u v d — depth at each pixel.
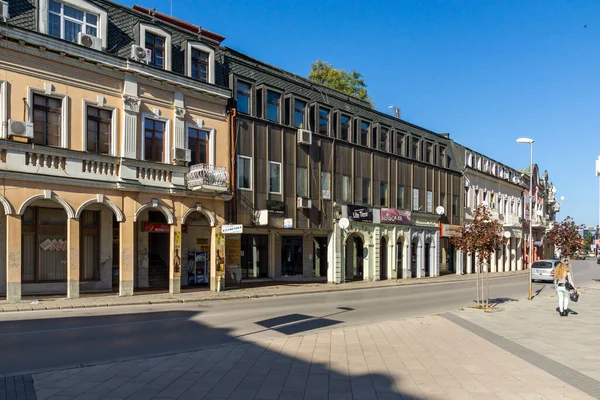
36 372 8.06
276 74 28.30
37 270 19.88
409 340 11.49
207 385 7.49
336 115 31.91
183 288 23.83
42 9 18.27
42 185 17.75
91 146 19.55
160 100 21.88
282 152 27.50
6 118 17.09
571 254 31.70
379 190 35.06
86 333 11.95
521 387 7.61
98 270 21.66
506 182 55.91
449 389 7.48
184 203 22.31
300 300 21.16
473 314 16.50
